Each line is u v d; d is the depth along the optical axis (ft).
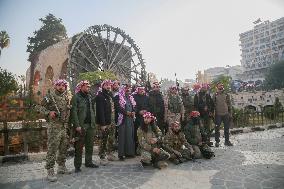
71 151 24.64
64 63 64.90
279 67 121.70
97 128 21.61
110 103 22.06
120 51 70.85
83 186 15.76
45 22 133.39
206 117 29.01
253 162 20.66
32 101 42.14
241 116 47.14
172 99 26.81
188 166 20.10
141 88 25.53
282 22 230.27
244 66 271.90
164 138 22.35
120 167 20.18
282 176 16.55
